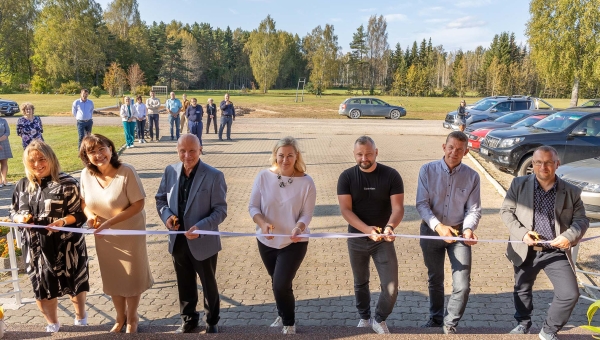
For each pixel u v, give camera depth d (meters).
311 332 3.70
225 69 108.00
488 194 9.97
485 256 6.11
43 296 3.36
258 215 3.55
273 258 3.67
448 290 5.05
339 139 19.50
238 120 28.06
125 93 59.12
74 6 66.38
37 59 66.25
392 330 3.80
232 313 4.46
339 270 5.61
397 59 103.25
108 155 3.29
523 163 10.81
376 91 98.69
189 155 3.40
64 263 3.38
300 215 3.62
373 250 3.66
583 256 6.18
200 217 3.49
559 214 3.42
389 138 20.12
